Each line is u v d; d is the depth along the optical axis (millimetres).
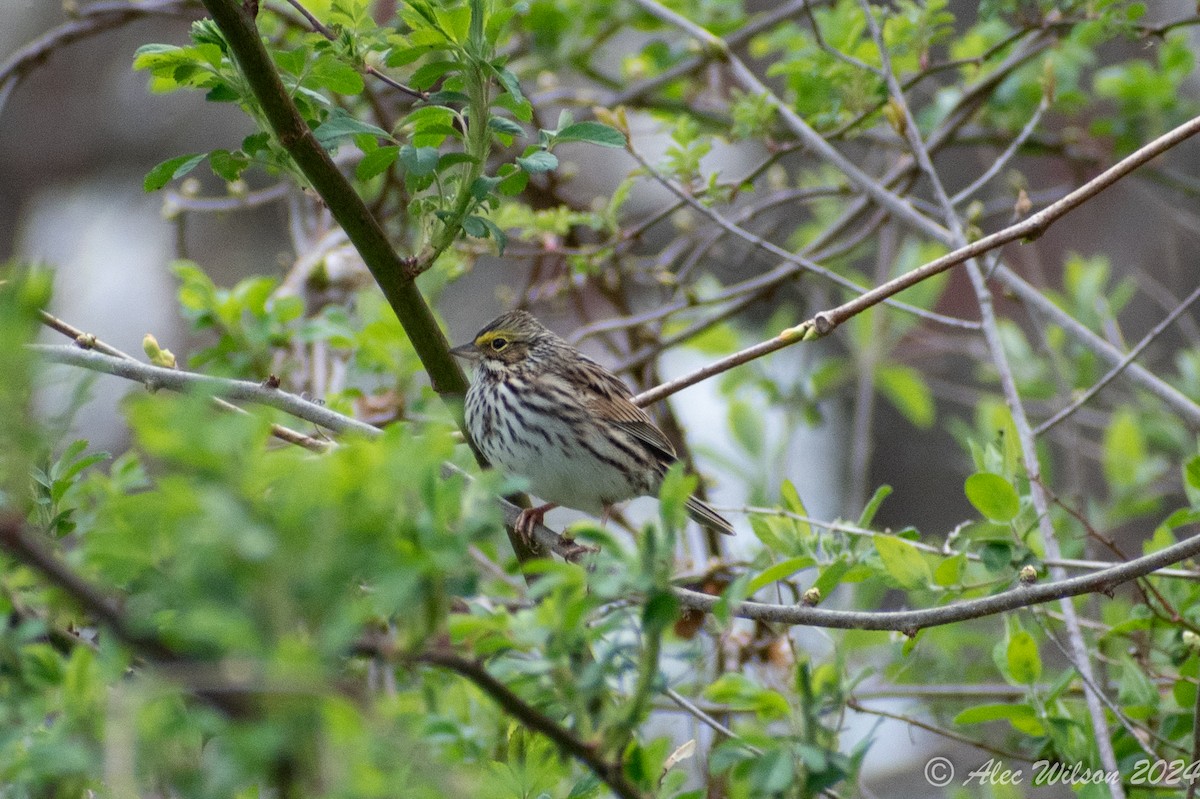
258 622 4195
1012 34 14812
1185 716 9867
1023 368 15859
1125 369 11141
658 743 5602
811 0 16109
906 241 16844
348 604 4426
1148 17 20094
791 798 5617
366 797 4434
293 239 15555
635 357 14852
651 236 21562
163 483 4223
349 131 8141
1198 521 10438
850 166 12477
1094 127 16734
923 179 20703
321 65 8500
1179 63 16438
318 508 4312
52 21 23719
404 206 14234
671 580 5285
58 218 22781
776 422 18453
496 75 7910
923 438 20062
